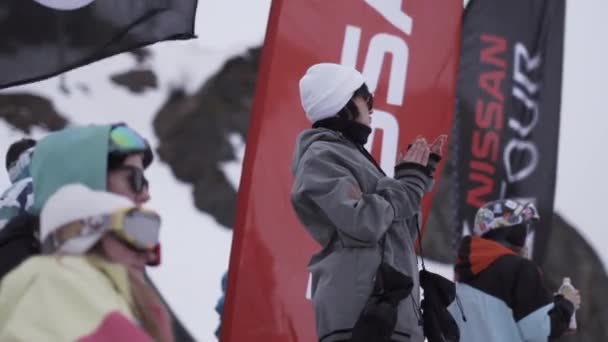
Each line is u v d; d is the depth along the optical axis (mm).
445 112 8117
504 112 10789
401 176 6238
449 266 17531
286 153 7461
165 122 18438
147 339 3762
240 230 7297
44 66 7246
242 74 19406
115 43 7348
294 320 7258
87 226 4008
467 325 8305
